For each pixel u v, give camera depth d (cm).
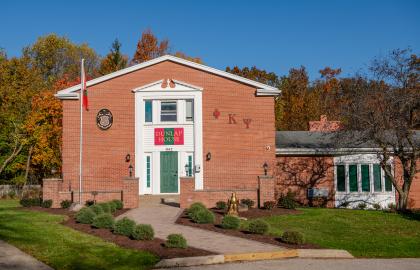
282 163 2762
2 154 3547
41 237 1337
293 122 4653
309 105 4688
